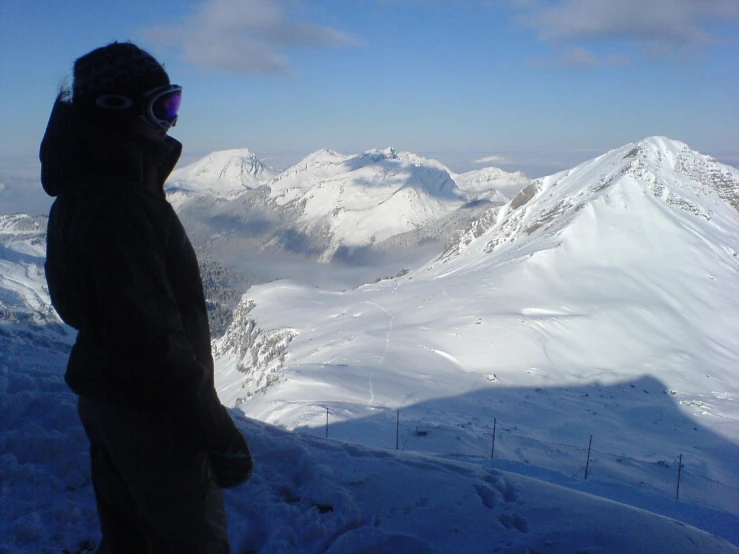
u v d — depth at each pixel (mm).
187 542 2002
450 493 3793
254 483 3877
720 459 25719
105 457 2139
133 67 1745
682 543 3312
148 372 1663
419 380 39688
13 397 4711
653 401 39094
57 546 3270
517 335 53094
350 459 4293
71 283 1702
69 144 1765
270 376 42500
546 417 32125
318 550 3254
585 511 3613
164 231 1865
